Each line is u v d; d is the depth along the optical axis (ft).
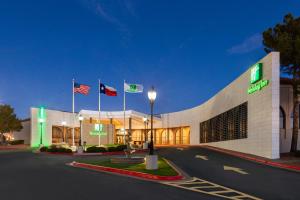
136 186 52.42
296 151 99.76
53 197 43.78
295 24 107.65
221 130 154.30
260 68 104.99
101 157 116.78
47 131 203.51
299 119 117.60
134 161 85.87
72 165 89.35
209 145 179.52
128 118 225.76
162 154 121.90
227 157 104.68
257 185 53.88
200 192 47.57
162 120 251.60
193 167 78.89
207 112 185.78
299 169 73.41
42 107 201.57
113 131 235.40
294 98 108.06
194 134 215.10
